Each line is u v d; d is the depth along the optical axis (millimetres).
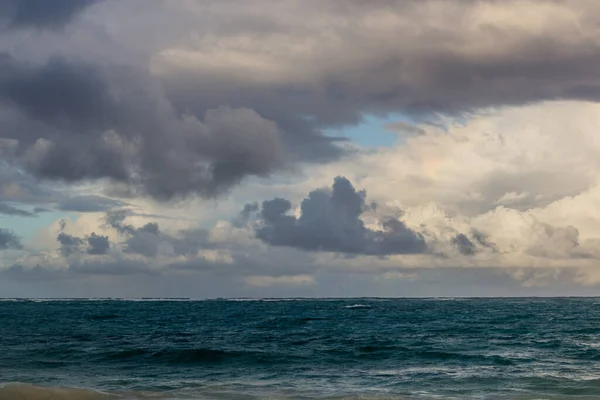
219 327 76938
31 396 23922
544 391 27766
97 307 177375
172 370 35406
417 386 29297
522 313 122812
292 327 76500
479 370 34625
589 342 50906
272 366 37094
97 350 44031
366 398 25562
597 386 28781
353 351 44094
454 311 137750
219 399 25109
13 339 54219
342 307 179625
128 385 29422
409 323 83812
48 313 124500
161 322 89500
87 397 24500
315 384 30094
